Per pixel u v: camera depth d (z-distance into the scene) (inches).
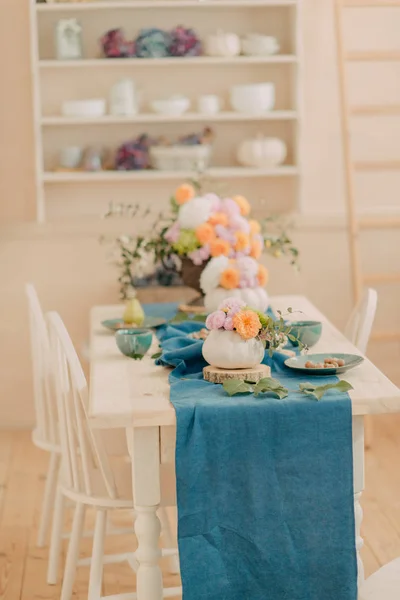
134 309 150.5
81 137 204.8
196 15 202.2
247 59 195.3
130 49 195.5
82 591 137.0
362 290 207.6
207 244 153.8
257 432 103.2
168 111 197.0
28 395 209.6
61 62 193.8
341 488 104.7
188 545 103.3
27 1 197.9
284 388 106.7
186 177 197.2
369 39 205.3
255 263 149.7
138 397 109.4
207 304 149.7
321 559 104.8
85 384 115.5
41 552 150.9
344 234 208.4
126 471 122.9
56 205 206.2
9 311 206.1
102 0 195.8
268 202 209.0
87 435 121.2
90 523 161.3
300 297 173.9
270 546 104.4
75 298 205.8
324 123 206.4
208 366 118.1
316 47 203.9
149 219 205.3
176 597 134.2
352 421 106.6
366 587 86.2
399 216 209.3
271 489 104.0
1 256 204.1
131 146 198.8
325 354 123.8
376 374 116.8
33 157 202.5
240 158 200.7
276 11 202.7
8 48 199.3
